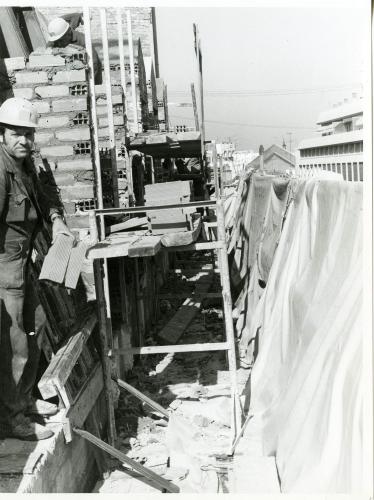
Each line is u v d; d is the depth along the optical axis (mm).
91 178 6082
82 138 6051
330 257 4512
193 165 15109
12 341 3939
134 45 11039
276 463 4168
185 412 5980
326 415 3459
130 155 8141
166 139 7758
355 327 3445
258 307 7363
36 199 4336
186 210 5211
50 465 3693
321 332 4090
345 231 4266
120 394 6426
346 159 6309
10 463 3543
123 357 6867
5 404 3857
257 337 7113
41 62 6012
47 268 4184
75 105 6027
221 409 5934
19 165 4090
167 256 12531
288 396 4379
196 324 9289
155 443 5402
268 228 8258
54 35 7230
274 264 6887
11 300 3977
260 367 5836
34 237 4422
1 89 6051
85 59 6109
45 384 4062
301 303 4949
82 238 6109
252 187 10922
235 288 10852
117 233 6227
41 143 6082
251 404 5508
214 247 5320
